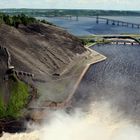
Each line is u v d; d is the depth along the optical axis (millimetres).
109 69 127000
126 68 129000
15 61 101625
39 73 105375
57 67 120375
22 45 124688
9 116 73250
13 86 83250
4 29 132375
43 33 159500
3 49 103438
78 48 157250
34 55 120375
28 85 90188
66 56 137625
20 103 79062
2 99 77000
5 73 86750
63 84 101562
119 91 97312
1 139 65562
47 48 135500
